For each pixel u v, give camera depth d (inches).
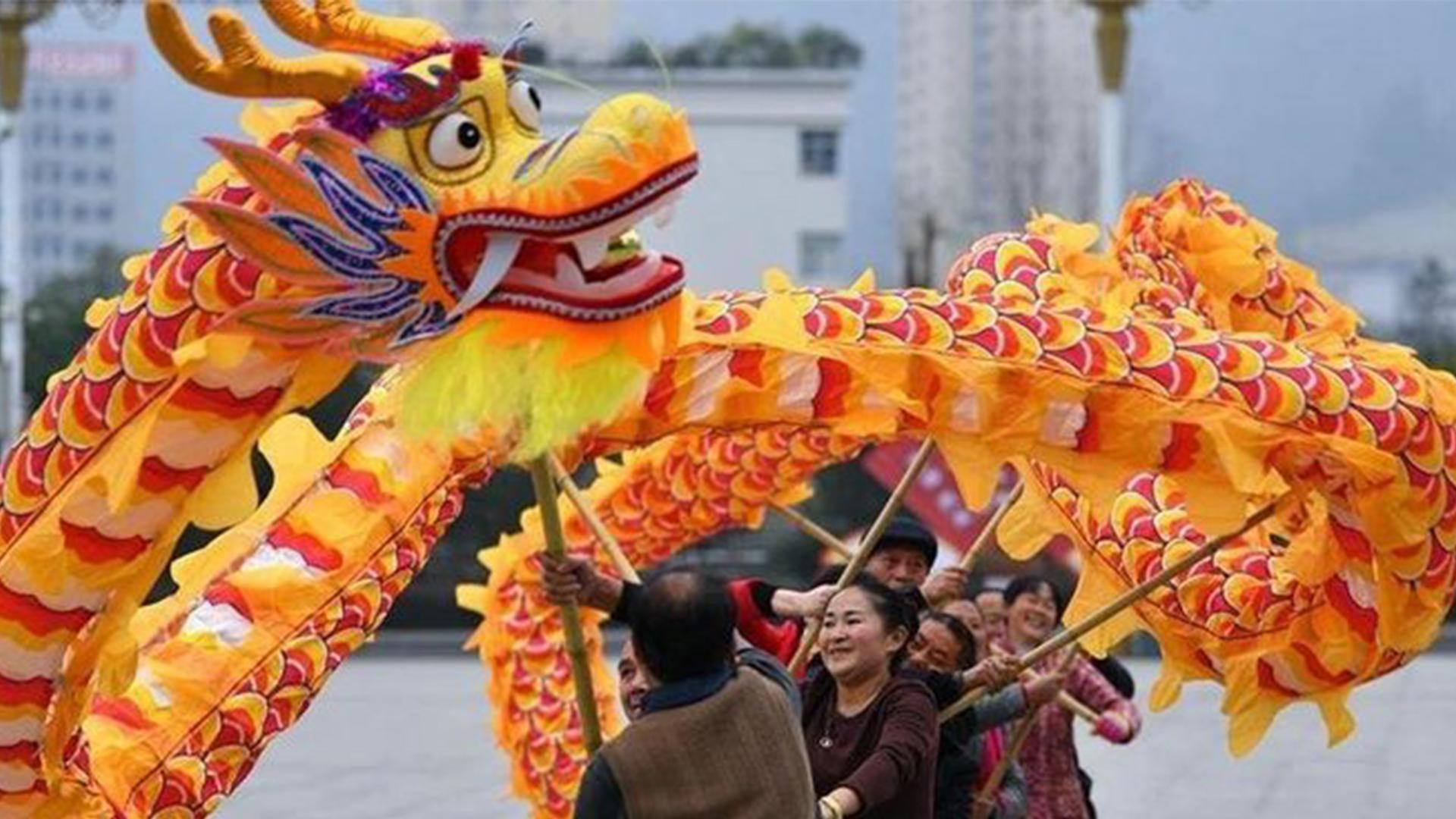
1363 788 791.1
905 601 362.9
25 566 313.3
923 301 354.3
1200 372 353.7
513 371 298.8
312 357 308.0
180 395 305.9
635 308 299.6
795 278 2432.3
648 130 292.5
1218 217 424.8
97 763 349.1
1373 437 358.3
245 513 315.9
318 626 372.2
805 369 352.8
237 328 299.9
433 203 297.1
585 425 299.3
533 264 299.3
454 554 1801.2
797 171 2427.4
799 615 360.8
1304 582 385.1
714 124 2432.3
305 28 301.7
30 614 315.3
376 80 298.0
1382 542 366.9
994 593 510.6
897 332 350.0
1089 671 497.7
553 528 315.9
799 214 2431.1
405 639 1663.4
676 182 294.0
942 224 2940.5
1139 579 402.0
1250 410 353.7
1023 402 350.6
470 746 951.6
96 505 310.3
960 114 4074.8
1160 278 418.9
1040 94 3425.2
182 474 310.8
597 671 506.0
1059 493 411.5
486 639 503.5
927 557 422.9
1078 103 3457.2
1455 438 367.6
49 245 3978.8
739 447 483.5
